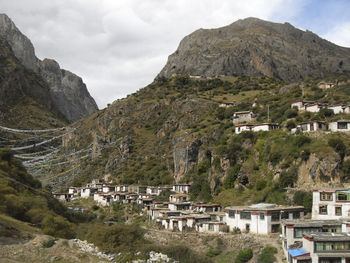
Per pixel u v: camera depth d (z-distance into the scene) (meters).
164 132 197.12
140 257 67.44
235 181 113.19
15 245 64.06
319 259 56.28
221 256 77.19
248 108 169.38
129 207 133.25
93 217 123.38
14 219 79.88
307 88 181.50
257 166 111.88
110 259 66.31
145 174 165.88
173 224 99.44
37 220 84.31
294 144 106.19
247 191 107.50
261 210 81.88
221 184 117.19
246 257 72.44
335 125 109.75
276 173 103.31
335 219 74.69
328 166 93.06
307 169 96.50
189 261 71.25
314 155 96.38
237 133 132.62
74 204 149.75
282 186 98.38
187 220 97.44
